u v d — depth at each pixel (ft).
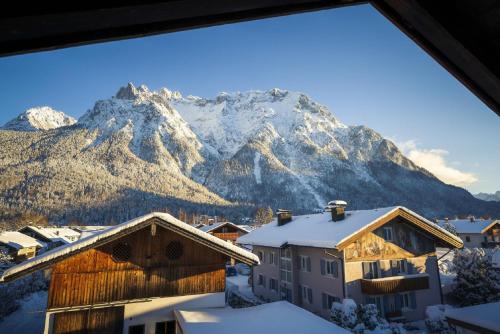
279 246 77.30
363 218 68.54
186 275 43.83
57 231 199.93
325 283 66.54
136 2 3.33
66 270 38.99
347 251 62.34
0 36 3.55
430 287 66.64
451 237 66.64
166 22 3.89
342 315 54.65
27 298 83.20
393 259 65.26
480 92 6.30
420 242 68.69
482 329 35.60
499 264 88.02
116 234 40.04
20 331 61.11
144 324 40.86
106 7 3.27
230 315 39.42
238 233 176.14
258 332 32.91
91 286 39.52
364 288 60.80
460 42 4.88
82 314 39.06
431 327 58.44
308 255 73.31
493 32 5.07
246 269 141.18
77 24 3.52
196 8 3.69
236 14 4.05
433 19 4.49
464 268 76.13
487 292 71.00
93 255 40.45
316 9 4.48
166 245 43.80
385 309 62.08
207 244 44.27
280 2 4.08
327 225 76.33
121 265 41.32
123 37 3.94
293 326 34.68
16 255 136.98
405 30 4.99
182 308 42.60
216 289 44.60
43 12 3.14
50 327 37.50
